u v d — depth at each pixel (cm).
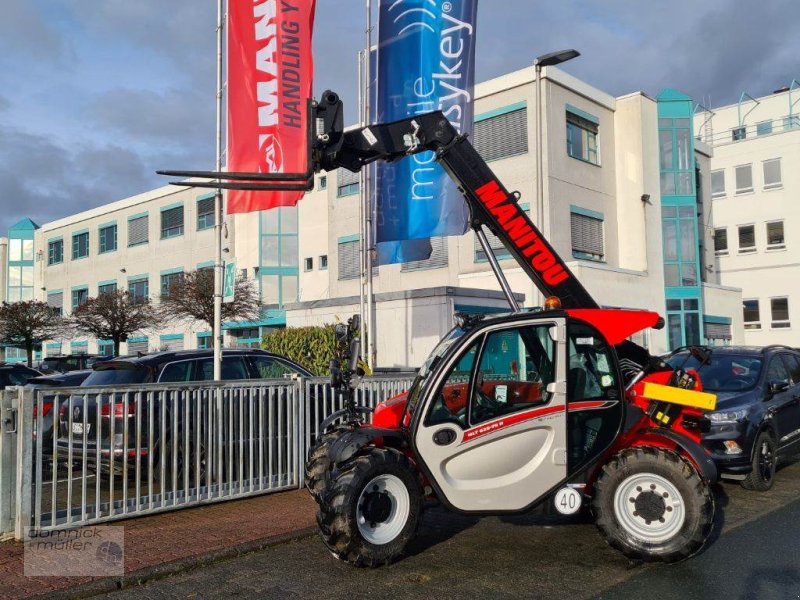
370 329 1446
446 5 1216
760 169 3728
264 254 3136
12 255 4816
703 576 531
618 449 602
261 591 518
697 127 4381
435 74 1215
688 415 639
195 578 550
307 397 880
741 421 813
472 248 2512
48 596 497
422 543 634
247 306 2752
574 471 578
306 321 2064
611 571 550
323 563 581
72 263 4288
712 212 3716
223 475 789
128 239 3875
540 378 587
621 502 568
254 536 641
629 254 2680
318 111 634
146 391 716
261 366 992
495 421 569
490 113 2522
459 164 683
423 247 1502
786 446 902
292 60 1022
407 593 507
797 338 3566
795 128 3631
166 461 736
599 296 2380
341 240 2903
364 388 945
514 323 584
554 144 2431
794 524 677
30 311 3141
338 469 559
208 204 3406
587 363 601
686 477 554
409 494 570
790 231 3616
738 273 3772
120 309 2886
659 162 2762
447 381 574
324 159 645
